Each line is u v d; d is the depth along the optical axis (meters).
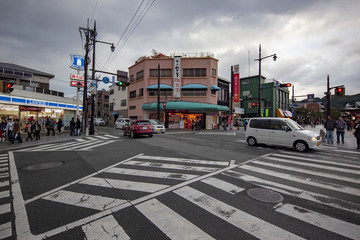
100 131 21.22
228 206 3.08
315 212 2.90
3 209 3.03
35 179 4.50
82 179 4.47
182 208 3.00
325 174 4.86
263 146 9.60
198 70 25.98
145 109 26.30
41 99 17.27
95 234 2.33
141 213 2.84
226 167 5.52
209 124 26.72
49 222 2.62
